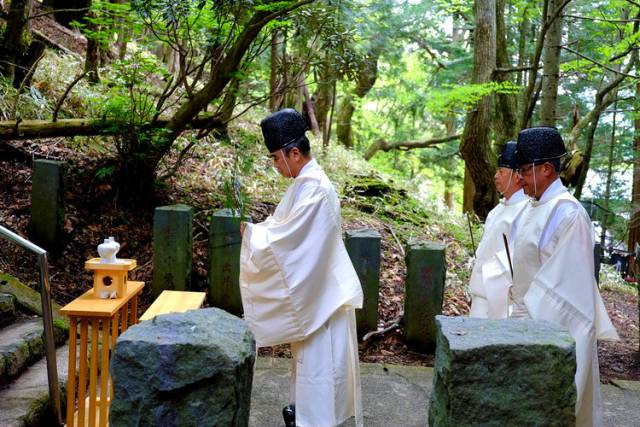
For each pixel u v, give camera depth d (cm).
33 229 476
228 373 169
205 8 488
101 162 568
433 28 1244
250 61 521
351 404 289
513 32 1114
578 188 789
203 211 560
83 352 264
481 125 739
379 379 390
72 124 523
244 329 189
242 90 805
